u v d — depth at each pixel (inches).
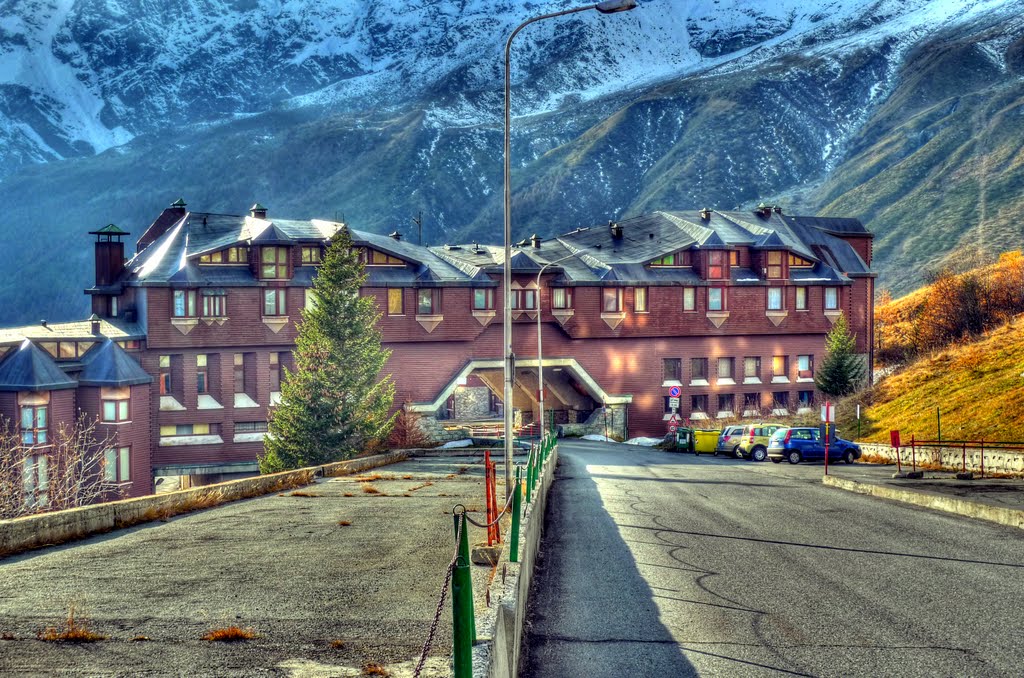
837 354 2802.7
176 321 2391.7
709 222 3166.8
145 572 569.0
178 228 2667.3
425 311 2650.1
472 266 2743.6
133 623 441.1
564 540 823.1
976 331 2920.8
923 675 438.6
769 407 2994.6
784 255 3021.7
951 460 1493.6
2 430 1996.8
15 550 652.1
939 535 813.9
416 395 2657.5
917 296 4165.8
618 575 666.2
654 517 964.6
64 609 468.1
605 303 2842.0
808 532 842.8
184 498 912.3
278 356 2539.4
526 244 3363.7
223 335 2447.1
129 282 2409.0
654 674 450.3
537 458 957.2
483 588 491.2
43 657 382.9
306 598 495.5
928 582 622.8
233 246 2491.4
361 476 1421.0
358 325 2101.4
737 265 3036.4
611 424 2874.0
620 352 2883.9
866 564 685.9
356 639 414.6
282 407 2073.1
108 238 2669.8
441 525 779.4
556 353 2822.3
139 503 821.2
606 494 1213.7
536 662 471.8
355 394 2069.4
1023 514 856.3
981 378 1923.0
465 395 3897.6
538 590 623.5
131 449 2213.3
